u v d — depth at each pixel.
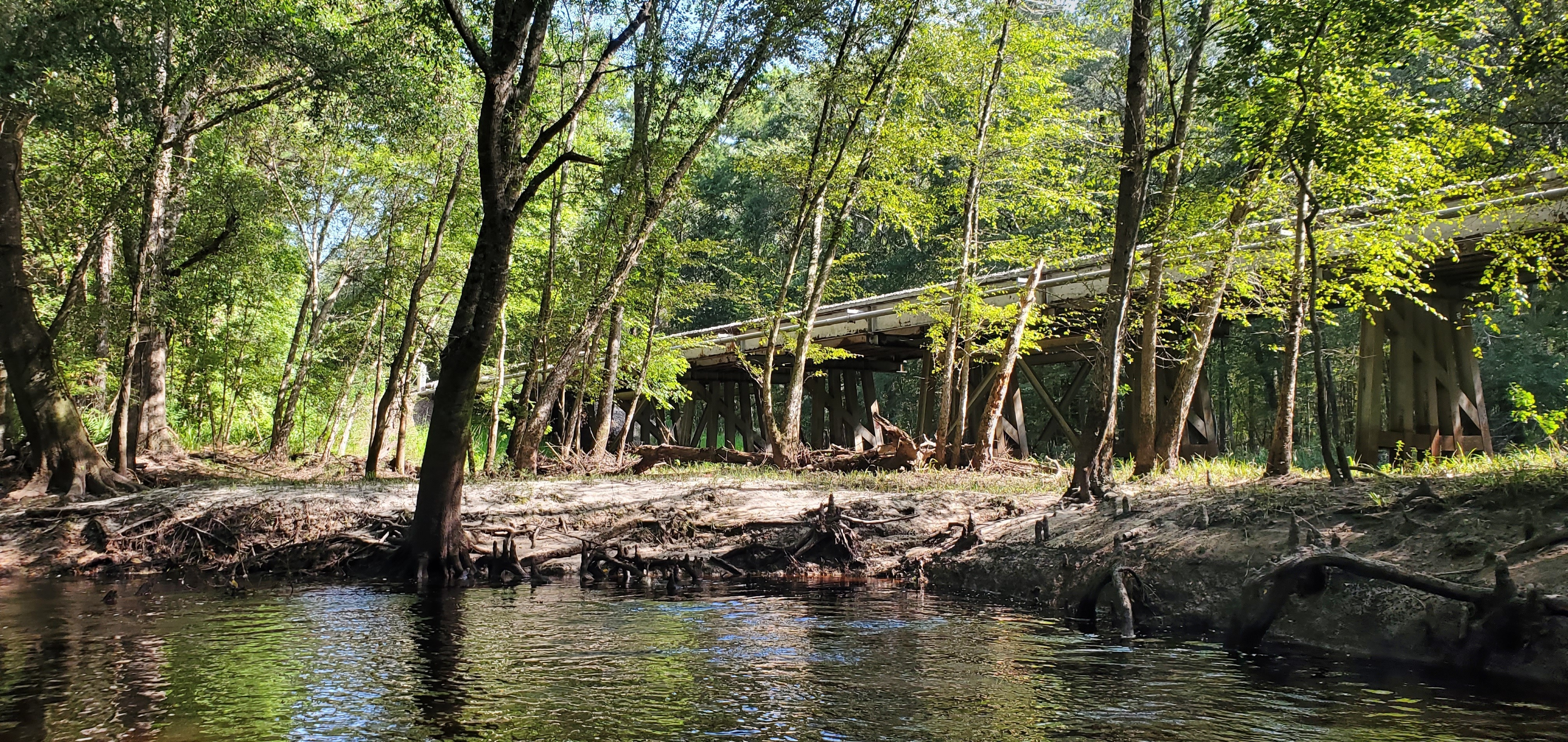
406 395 20.56
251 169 21.02
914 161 16.73
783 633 7.49
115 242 17.88
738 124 32.50
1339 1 8.73
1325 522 7.91
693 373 26.88
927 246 31.02
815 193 17.38
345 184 24.16
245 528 12.00
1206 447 15.19
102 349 18.61
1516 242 10.47
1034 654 6.60
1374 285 11.09
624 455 18.14
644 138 15.54
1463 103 10.15
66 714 5.15
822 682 5.81
